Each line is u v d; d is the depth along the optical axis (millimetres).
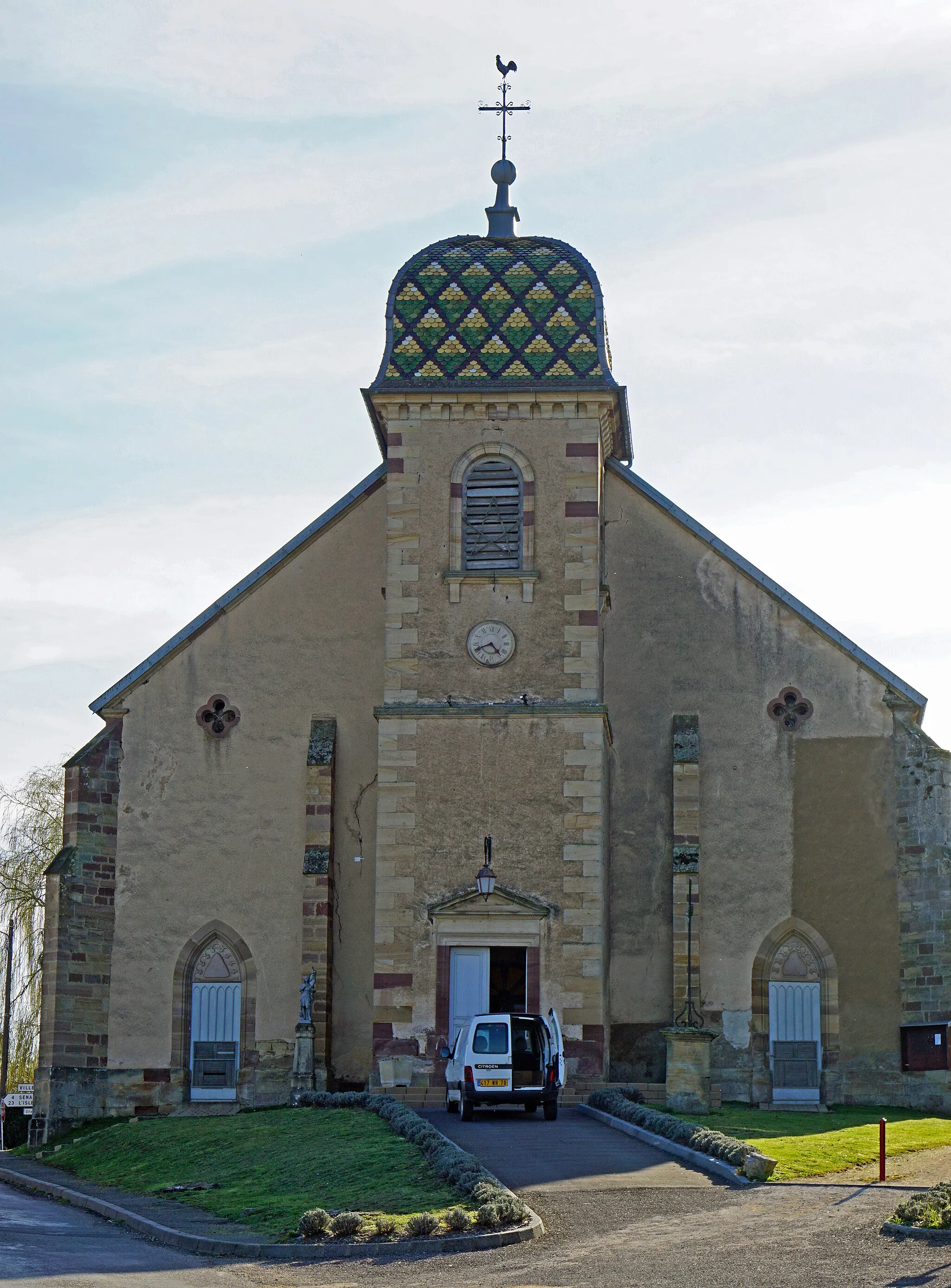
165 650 37562
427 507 35750
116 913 36562
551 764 34438
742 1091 34969
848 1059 35000
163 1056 35875
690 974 34969
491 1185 21625
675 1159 24703
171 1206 24141
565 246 37531
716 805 36219
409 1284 17938
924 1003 34719
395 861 34250
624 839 36219
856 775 36062
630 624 37125
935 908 34938
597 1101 30203
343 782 36844
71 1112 35312
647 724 36688
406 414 36125
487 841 34062
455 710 34656
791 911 35656
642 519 37562
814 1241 19156
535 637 35094
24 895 49531
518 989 34406
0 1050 49688
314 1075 34406
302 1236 20656
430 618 35312
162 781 37125
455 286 37094
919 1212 19766
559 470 35719
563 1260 18703
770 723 36500
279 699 37312
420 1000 33656
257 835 36688
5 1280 17891
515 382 35781
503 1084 28969
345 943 36031
